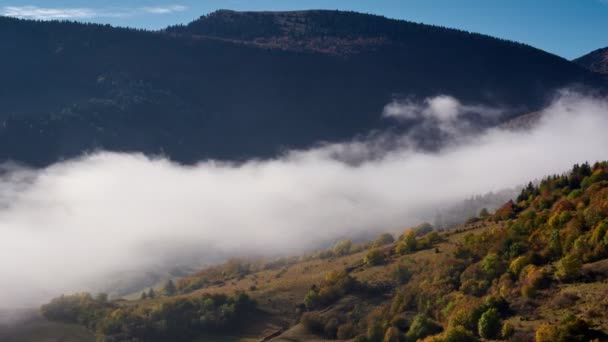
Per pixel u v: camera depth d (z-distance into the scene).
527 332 113.25
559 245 142.25
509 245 157.62
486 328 120.19
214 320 177.88
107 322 175.38
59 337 172.00
